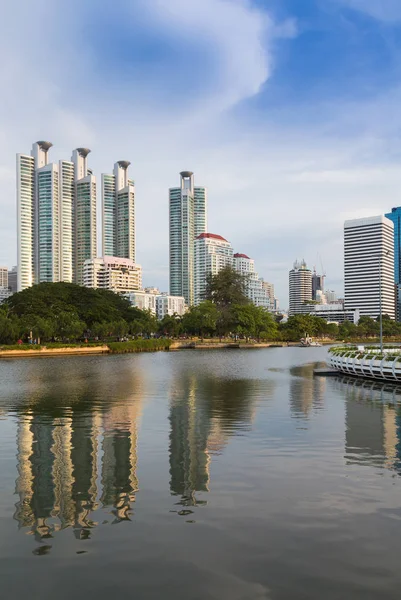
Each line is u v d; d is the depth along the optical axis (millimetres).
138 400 36969
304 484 16453
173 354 115250
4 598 9891
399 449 21234
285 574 10664
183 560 11305
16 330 109812
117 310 153875
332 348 70500
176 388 44781
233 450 21188
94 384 48375
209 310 166375
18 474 18109
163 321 183250
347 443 22406
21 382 50406
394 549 11766
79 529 13070
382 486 16219
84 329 136375
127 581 10461
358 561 11203
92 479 17375
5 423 27938
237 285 190375
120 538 12484
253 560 11266
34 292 133875
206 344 154625
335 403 34969
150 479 17219
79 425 27172
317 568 10906
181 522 13414
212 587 10195
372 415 29891
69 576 10688
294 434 24375
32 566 11141
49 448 22031
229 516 13781
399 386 45844
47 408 33250
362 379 52312
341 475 17438
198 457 20078
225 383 49125
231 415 30047
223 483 16656
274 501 14891
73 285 149500
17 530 13062
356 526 13062
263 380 52031
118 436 24281
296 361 87625
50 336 119438
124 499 15266
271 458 19797
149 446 22094
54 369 68188
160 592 10047
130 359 93812
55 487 16547
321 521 13391
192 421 28078
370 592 9992
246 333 172250
